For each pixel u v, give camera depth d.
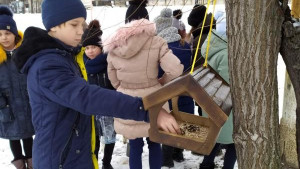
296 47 1.37
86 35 2.54
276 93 1.36
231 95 1.42
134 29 2.10
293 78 1.42
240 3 1.29
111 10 9.16
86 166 1.43
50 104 1.29
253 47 1.29
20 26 9.65
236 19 1.31
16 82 2.47
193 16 2.94
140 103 1.13
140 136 2.28
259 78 1.32
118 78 2.30
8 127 2.52
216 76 1.74
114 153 3.29
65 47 1.34
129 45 2.12
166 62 2.17
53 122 1.31
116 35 2.16
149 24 2.14
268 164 1.39
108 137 2.70
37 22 10.23
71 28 1.34
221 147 3.18
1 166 3.04
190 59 2.84
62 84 1.18
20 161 2.64
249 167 1.41
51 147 1.33
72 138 1.36
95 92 1.13
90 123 1.46
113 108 1.11
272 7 1.26
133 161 2.39
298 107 1.46
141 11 2.53
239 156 1.44
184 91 1.08
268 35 1.28
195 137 1.23
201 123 1.50
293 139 2.51
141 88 2.23
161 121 1.12
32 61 1.27
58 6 1.30
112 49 2.24
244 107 1.37
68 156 1.36
